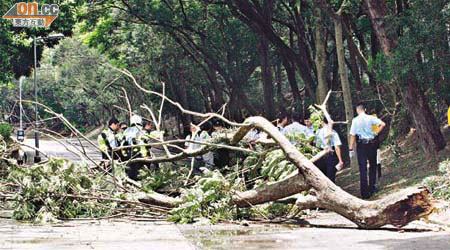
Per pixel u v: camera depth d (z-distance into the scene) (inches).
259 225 466.9
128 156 645.3
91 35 1771.7
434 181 459.8
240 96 1596.9
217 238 392.2
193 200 483.2
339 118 1207.6
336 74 1371.8
